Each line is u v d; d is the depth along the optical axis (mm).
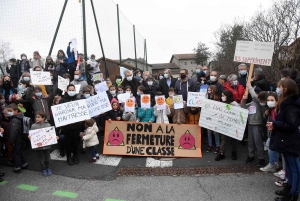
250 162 5254
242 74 6328
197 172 4891
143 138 5934
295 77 5266
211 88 5793
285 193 3861
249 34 16359
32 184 4488
